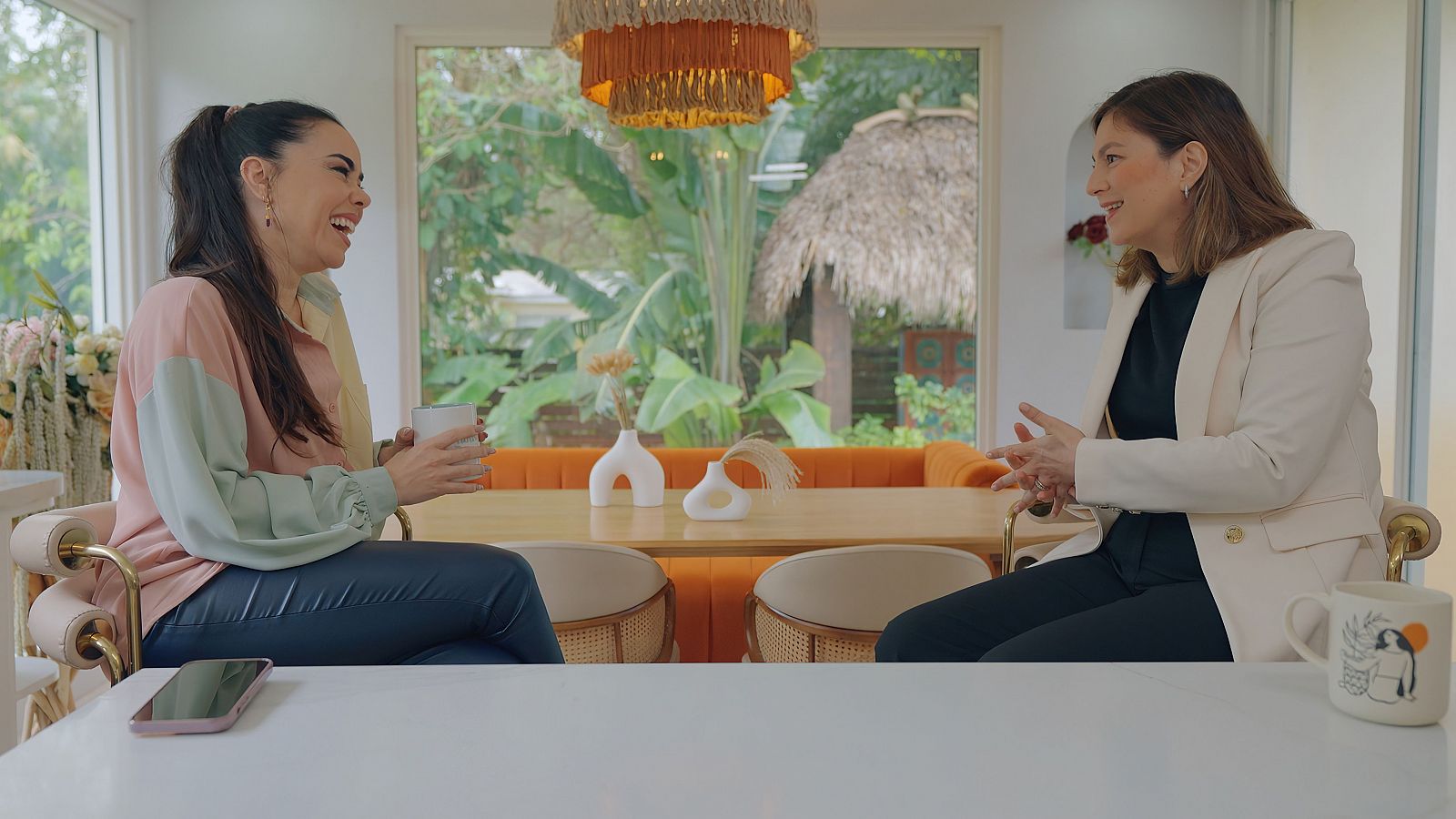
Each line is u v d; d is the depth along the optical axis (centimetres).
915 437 457
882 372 456
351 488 136
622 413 282
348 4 432
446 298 450
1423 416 329
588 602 200
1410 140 331
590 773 75
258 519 130
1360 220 363
